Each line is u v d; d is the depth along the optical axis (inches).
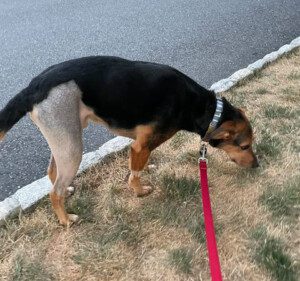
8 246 41.8
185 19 98.7
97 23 95.0
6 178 51.2
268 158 53.4
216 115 44.9
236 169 52.2
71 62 42.2
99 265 40.4
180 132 58.1
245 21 98.4
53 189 42.9
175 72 44.1
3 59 79.0
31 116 40.9
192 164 53.2
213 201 47.8
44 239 42.8
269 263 39.9
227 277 39.4
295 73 72.5
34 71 75.5
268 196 47.5
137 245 42.6
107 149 54.1
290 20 99.6
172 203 47.5
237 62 79.9
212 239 36.7
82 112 42.0
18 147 56.2
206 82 73.0
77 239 43.0
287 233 43.4
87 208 46.4
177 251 41.4
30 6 103.0
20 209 45.2
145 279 39.4
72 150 41.3
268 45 87.0
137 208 46.9
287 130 58.2
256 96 66.3
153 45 85.7
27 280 39.0
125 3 107.5
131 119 43.0
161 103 42.7
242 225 44.6
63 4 105.3
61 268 40.2
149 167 52.4
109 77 41.7
